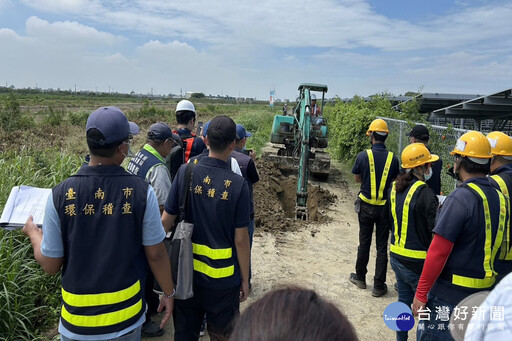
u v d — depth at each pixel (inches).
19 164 228.1
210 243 98.2
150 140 132.0
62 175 220.5
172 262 96.4
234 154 151.8
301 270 203.0
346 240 251.8
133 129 129.6
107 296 74.8
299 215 292.4
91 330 74.5
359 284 187.5
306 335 30.7
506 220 87.7
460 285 89.4
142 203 77.4
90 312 74.4
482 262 87.7
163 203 126.1
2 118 599.2
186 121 175.9
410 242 120.4
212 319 101.5
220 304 100.2
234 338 33.6
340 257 222.8
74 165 244.7
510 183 97.6
